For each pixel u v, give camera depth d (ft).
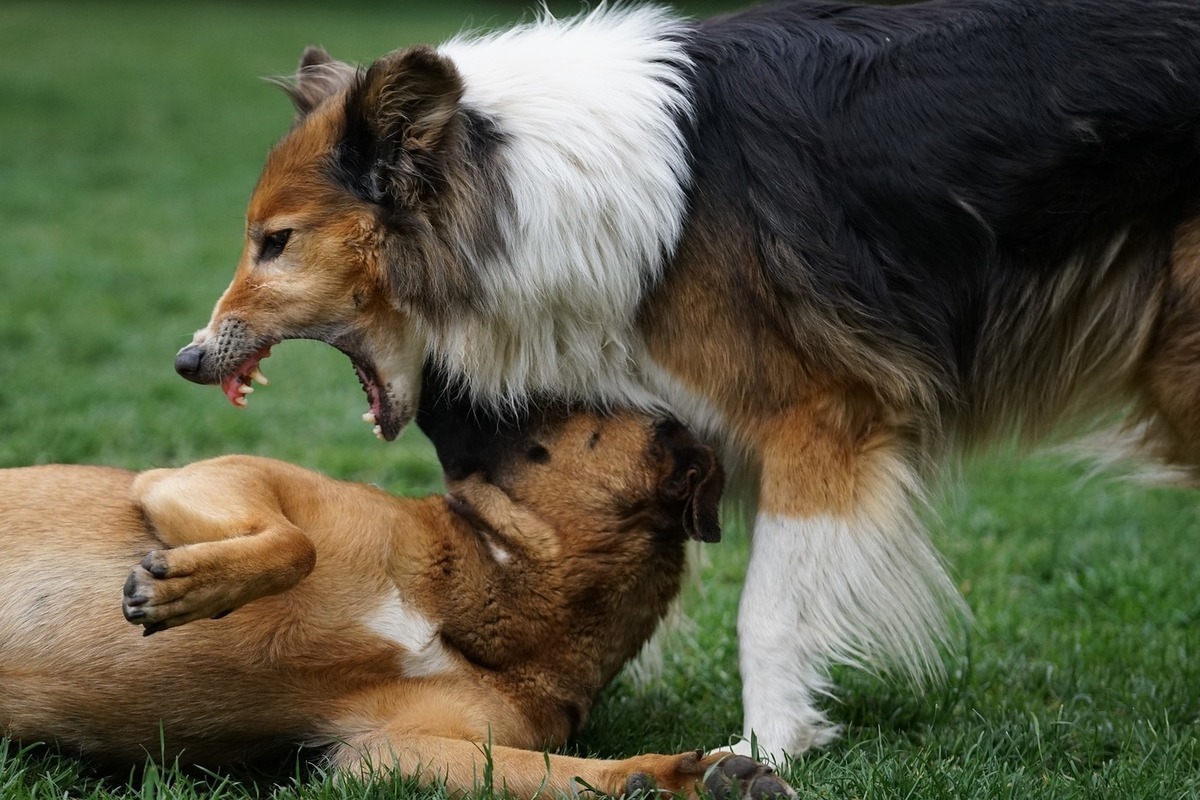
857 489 25.30
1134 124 24.98
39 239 74.84
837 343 24.93
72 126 110.42
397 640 22.61
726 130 25.88
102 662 21.39
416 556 23.36
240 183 95.50
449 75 24.72
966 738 24.80
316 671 22.20
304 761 23.09
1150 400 27.25
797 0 28.48
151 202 87.86
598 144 25.29
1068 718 26.18
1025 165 25.27
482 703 23.08
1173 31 25.36
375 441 45.98
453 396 26.04
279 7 199.52
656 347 25.70
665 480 24.04
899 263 25.58
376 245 26.02
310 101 28.53
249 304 26.45
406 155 25.30
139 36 161.68
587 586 23.80
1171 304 25.82
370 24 180.65
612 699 28.02
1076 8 25.82
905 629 25.85
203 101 125.08
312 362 55.67
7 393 45.85
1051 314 26.30
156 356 53.52
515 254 25.23
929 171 25.44
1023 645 30.94
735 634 31.12
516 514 23.90
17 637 21.35
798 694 25.11
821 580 25.17
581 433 24.40
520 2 201.67
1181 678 28.55
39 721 21.50
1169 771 22.81
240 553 20.30
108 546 22.16
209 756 22.63
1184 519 41.42
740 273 25.23
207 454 42.32
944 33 26.21
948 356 26.05
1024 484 45.16
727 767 19.92
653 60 26.63
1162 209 25.59
